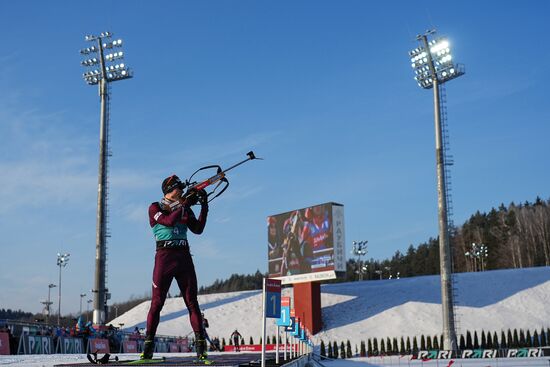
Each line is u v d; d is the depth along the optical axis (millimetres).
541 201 144250
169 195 8516
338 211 54344
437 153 52688
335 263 53125
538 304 59656
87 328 34438
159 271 8312
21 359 11977
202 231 8664
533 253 122875
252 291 75250
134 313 72125
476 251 122438
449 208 52188
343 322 59406
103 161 55188
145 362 7738
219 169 8641
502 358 45500
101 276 53812
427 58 53312
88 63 56219
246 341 58969
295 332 18156
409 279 70875
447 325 50250
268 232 60844
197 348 8391
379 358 48125
